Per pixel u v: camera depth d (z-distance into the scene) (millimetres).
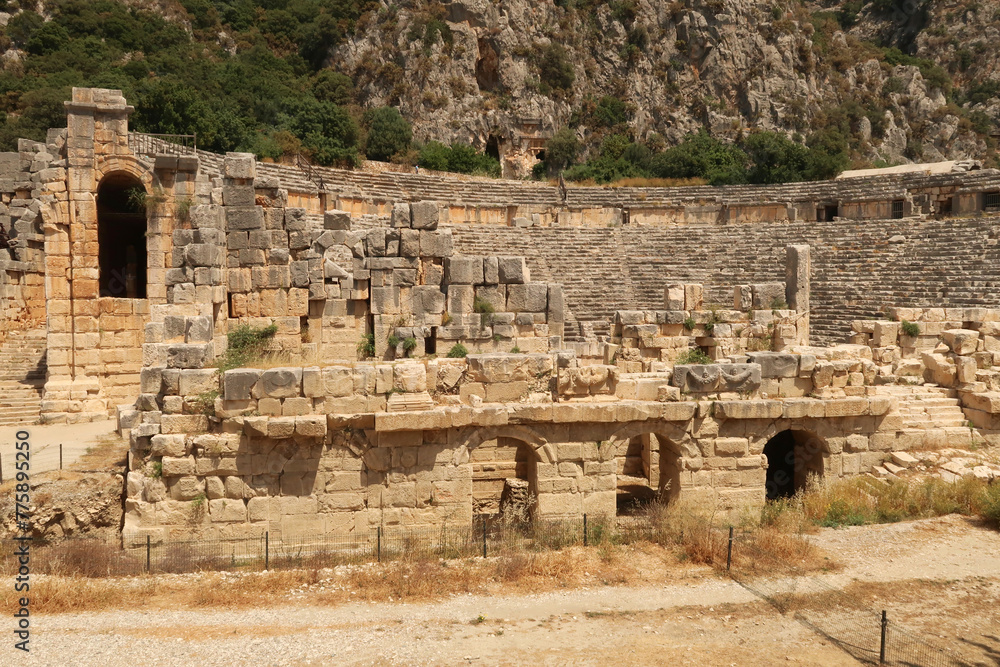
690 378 16609
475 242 41469
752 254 41125
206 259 21328
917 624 11641
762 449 16953
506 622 11602
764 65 84250
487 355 16266
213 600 12336
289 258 22984
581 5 86500
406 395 15195
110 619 11609
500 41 76438
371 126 63781
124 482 16609
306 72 73938
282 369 14766
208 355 15562
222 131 50719
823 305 35969
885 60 96062
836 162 59688
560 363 16328
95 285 25734
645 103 83312
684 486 16484
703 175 64375
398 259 21781
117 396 25984
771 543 14625
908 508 16484
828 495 16891
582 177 63438
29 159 32438
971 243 35500
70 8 67250
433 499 15336
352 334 23172
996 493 16031
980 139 88250
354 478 15055
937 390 20969
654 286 39625
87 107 25344
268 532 14742
